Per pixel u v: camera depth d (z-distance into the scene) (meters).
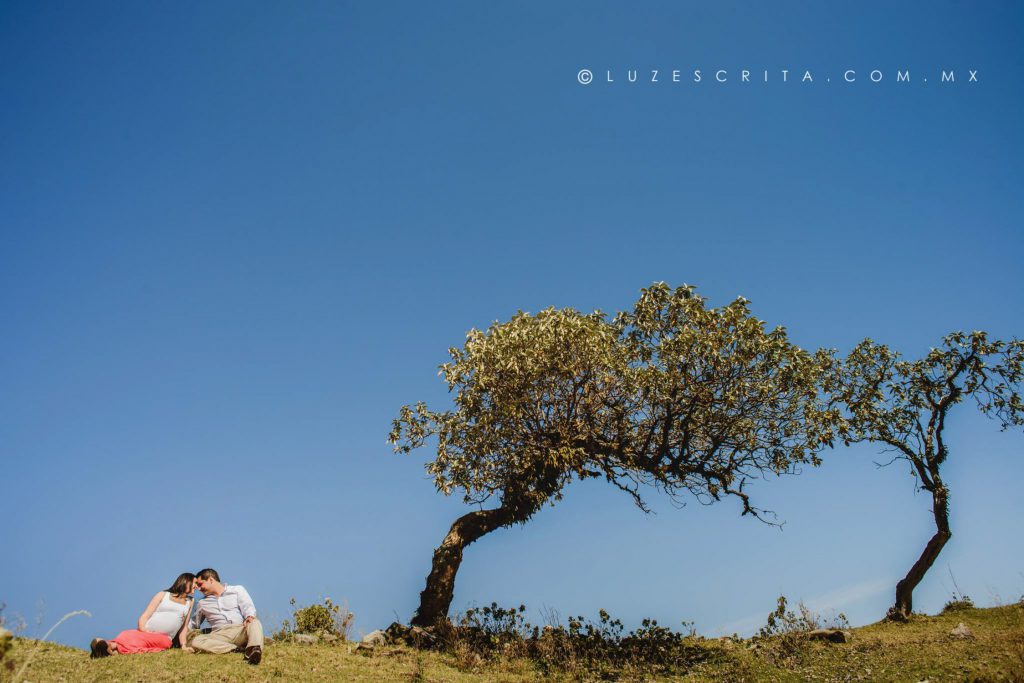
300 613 14.54
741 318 16.50
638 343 18.23
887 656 14.40
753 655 15.06
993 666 12.23
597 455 18.33
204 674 9.98
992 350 20.73
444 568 16.80
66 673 9.32
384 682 11.19
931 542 20.53
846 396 22.28
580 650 15.19
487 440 17.33
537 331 17.97
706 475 18.22
